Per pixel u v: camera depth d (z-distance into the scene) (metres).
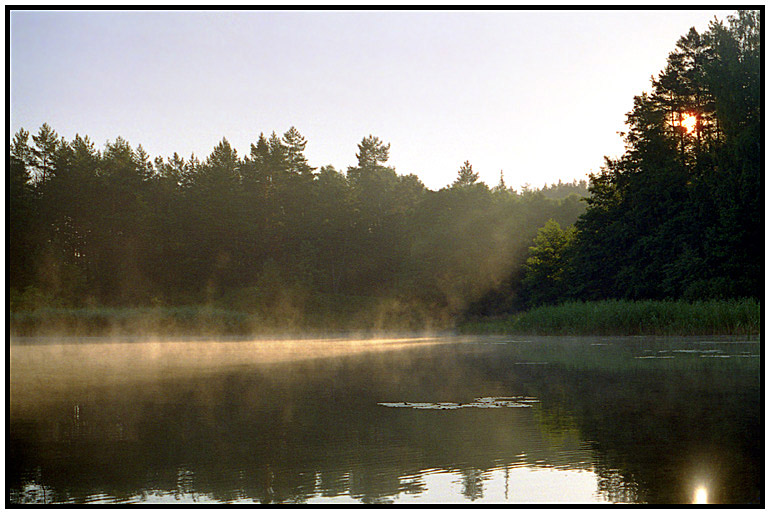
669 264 48.38
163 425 10.68
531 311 45.78
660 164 55.16
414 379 16.75
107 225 82.88
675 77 57.09
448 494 7.04
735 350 24.52
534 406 12.09
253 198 93.69
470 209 84.75
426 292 81.69
